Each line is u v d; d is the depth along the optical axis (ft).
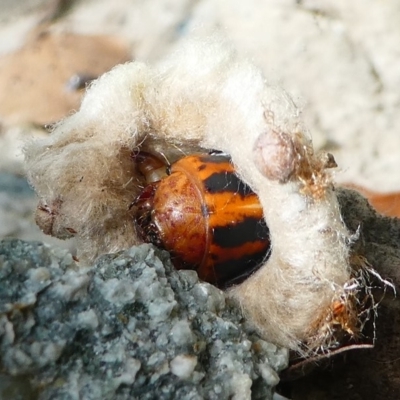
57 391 0.25
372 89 0.60
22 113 0.53
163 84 0.30
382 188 0.55
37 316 0.26
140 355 0.26
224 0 0.61
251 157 0.28
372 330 0.31
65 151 0.29
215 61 0.29
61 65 0.56
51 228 0.30
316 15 0.61
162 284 0.27
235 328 0.27
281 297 0.28
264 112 0.28
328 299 0.28
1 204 0.44
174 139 0.30
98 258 0.28
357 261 0.30
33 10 0.60
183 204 0.28
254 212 0.28
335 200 0.28
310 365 0.30
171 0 0.61
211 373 0.27
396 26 0.61
